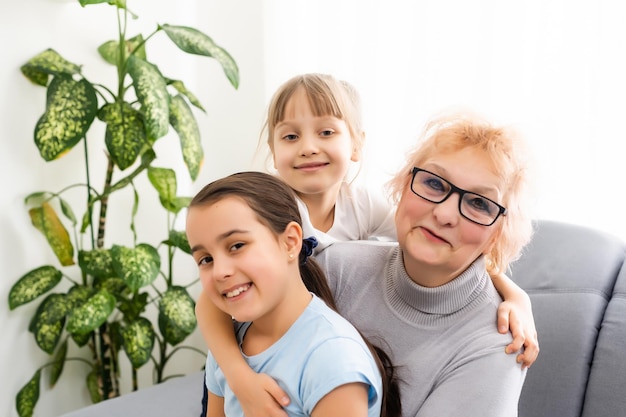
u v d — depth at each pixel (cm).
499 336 89
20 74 173
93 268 174
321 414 77
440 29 179
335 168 128
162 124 163
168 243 190
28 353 187
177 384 165
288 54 214
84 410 150
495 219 87
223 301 83
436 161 89
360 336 87
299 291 88
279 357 84
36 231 183
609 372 117
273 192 87
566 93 160
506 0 167
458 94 178
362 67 196
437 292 93
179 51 219
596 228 154
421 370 92
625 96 153
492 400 83
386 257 106
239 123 229
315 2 206
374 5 192
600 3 154
